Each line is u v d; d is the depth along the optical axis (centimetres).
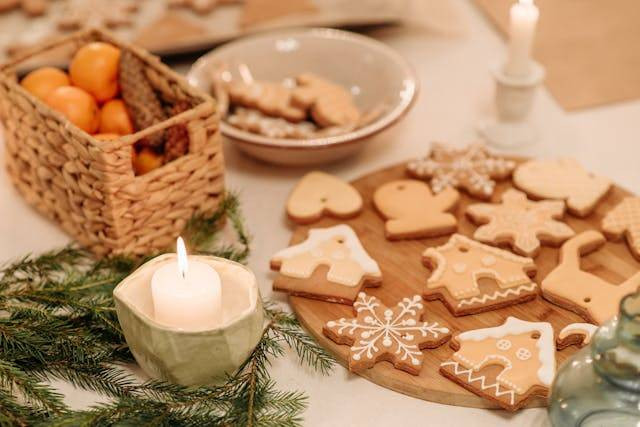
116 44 94
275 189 98
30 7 113
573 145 103
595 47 114
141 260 85
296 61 108
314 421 77
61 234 93
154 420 73
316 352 80
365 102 106
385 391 79
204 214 90
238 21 114
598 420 70
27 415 74
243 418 74
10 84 88
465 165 97
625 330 68
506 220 90
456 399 78
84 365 78
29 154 90
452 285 84
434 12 119
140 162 90
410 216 91
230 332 74
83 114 89
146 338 74
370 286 86
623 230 89
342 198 93
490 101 109
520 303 84
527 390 77
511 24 99
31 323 78
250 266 90
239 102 103
